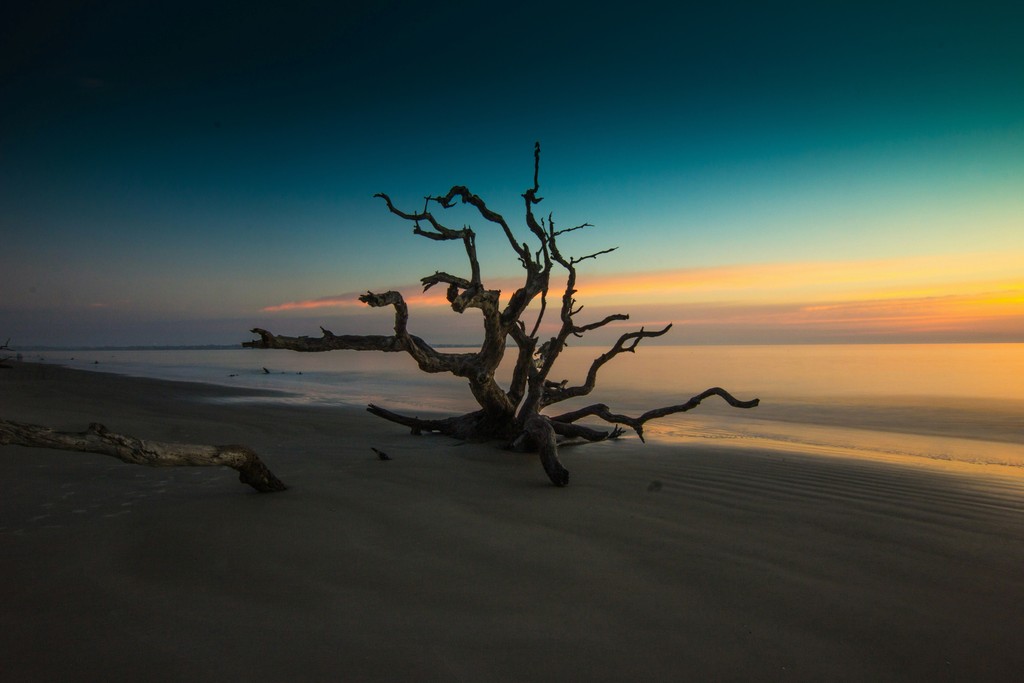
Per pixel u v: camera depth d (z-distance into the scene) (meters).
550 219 8.75
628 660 2.46
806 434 11.74
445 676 2.31
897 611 2.98
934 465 8.16
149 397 15.62
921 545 3.98
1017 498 5.34
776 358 63.81
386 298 5.93
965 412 16.14
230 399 16.48
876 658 2.53
